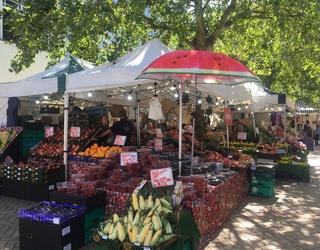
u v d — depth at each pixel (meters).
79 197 4.59
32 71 14.60
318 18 9.20
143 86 7.79
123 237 3.62
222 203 5.80
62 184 5.17
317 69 13.49
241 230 5.56
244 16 9.16
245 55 14.12
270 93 10.66
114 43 11.15
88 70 6.83
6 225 5.48
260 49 12.59
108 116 10.25
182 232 3.84
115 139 7.35
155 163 5.53
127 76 5.75
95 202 4.72
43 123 8.82
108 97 9.98
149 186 4.63
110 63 6.98
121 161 5.62
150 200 4.06
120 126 8.16
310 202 7.61
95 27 9.05
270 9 9.70
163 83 7.34
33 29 8.34
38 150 7.97
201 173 6.18
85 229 4.54
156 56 6.47
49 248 4.09
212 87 6.83
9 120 8.51
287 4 9.28
